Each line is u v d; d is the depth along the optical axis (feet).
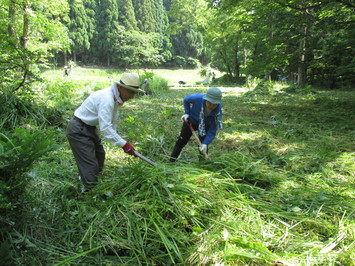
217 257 6.43
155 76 52.44
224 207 8.11
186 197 8.37
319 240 7.32
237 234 7.19
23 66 18.25
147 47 126.11
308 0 25.48
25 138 6.48
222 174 10.42
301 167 11.87
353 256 6.41
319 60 32.71
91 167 9.20
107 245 6.89
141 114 23.49
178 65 161.89
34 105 18.11
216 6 32.58
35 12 26.50
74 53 128.57
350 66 29.63
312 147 14.66
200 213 8.05
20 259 6.15
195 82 91.20
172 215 7.97
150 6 143.23
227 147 15.56
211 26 63.00
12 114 16.25
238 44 79.20
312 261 6.37
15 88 18.30
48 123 18.13
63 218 7.88
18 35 27.43
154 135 14.84
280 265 6.18
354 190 9.55
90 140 9.25
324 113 25.70
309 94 43.45
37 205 7.46
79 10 123.34
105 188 8.86
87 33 129.90
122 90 8.84
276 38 31.04
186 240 6.98
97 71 119.03
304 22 26.96
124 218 7.64
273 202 8.83
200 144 11.32
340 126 19.79
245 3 28.43
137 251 6.81
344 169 11.38
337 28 26.22
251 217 7.86
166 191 8.43
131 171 9.30
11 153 6.31
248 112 27.81
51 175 10.50
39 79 20.52
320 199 8.84
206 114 11.18
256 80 68.95
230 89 61.00
